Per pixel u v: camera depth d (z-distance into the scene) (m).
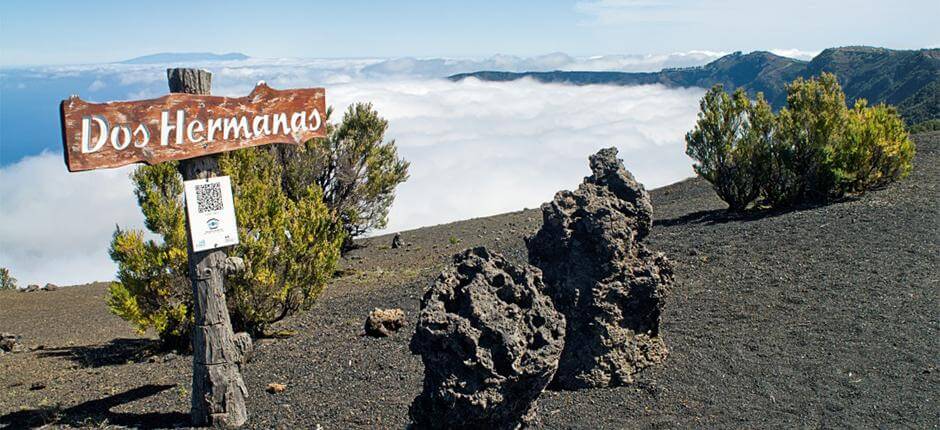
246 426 6.42
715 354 7.28
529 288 5.10
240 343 6.61
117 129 5.95
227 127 6.60
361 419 6.28
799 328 7.82
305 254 9.91
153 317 9.29
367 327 9.08
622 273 6.71
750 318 8.25
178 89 6.40
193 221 6.32
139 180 9.59
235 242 6.59
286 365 8.17
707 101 14.98
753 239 11.55
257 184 9.66
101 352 10.28
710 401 6.19
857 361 6.83
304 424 6.30
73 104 5.70
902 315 7.88
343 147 17.50
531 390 4.88
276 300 9.73
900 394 6.08
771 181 14.55
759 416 5.84
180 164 6.55
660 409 6.10
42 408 7.20
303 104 7.22
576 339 6.68
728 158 14.70
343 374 7.59
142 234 9.29
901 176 14.86
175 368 8.80
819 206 13.75
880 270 9.38
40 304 15.73
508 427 4.98
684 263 10.75
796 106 14.76
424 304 5.07
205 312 6.43
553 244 6.84
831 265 9.78
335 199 17.72
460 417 4.73
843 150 14.01
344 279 14.91
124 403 7.32
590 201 6.82
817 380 6.49
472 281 5.01
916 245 10.22
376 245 20.42
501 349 4.72
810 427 5.59
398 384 7.12
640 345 6.97
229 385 6.50
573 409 6.17
